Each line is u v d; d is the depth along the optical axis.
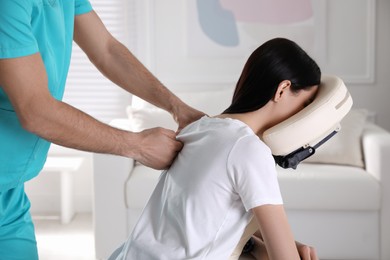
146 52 4.52
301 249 1.70
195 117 1.98
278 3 4.45
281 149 1.60
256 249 1.80
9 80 1.53
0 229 1.87
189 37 4.51
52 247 3.96
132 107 4.17
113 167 3.64
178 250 1.53
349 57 4.47
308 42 4.47
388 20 4.43
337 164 3.84
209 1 4.47
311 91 1.66
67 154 4.61
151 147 1.67
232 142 1.52
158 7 4.50
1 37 1.50
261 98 1.64
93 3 4.52
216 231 1.51
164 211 1.62
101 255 3.70
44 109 1.56
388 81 4.48
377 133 3.83
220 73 4.54
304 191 3.57
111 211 3.66
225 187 1.50
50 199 4.62
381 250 3.61
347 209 3.59
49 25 1.75
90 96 4.60
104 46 2.07
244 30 4.48
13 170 1.81
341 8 4.44
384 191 3.56
